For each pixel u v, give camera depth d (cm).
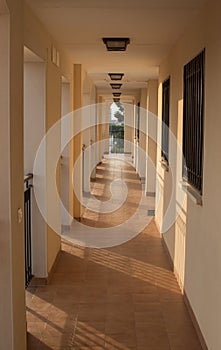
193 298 369
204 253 327
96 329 357
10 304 269
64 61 566
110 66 725
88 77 880
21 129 292
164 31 433
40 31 394
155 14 363
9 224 264
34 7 344
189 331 355
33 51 364
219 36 284
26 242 430
